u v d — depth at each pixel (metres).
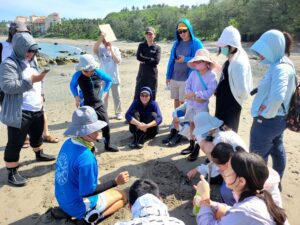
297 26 39.31
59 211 3.90
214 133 4.16
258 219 2.11
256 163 2.18
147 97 6.08
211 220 2.72
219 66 5.14
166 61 22.34
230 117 4.69
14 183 4.73
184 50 6.29
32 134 5.22
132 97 10.27
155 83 7.27
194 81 5.36
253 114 3.92
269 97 3.63
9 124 4.46
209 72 5.16
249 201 2.20
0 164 5.46
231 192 3.55
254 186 2.21
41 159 5.52
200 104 5.27
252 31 45.69
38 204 4.30
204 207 2.85
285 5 41.44
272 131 3.87
